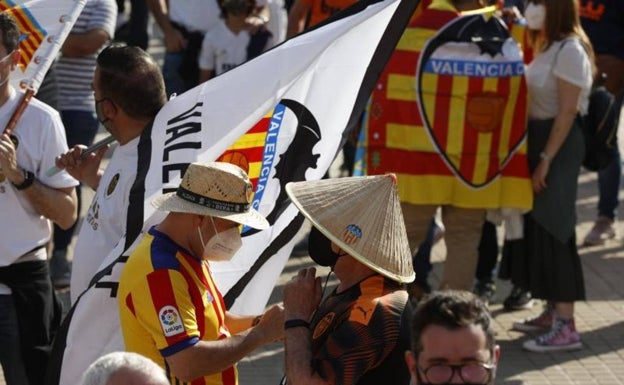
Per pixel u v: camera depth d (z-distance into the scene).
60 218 14.23
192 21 25.25
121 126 12.48
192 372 10.49
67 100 22.39
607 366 19.27
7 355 14.48
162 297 10.48
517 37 20.12
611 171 25.25
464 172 19.20
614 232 25.67
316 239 10.45
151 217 11.80
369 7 12.16
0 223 14.09
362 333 9.67
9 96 13.95
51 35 13.83
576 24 19.20
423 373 8.30
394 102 19.02
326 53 12.76
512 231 19.80
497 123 19.16
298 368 9.77
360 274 10.15
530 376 18.92
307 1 23.81
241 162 12.60
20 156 14.00
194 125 12.16
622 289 22.86
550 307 20.61
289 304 10.20
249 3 24.28
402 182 19.16
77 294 12.84
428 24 18.88
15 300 14.32
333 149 12.72
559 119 19.16
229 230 10.83
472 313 8.25
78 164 13.69
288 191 10.32
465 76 18.91
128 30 33.38
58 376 11.94
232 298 12.27
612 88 24.92
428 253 21.05
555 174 19.48
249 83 12.19
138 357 8.41
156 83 12.39
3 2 14.45
